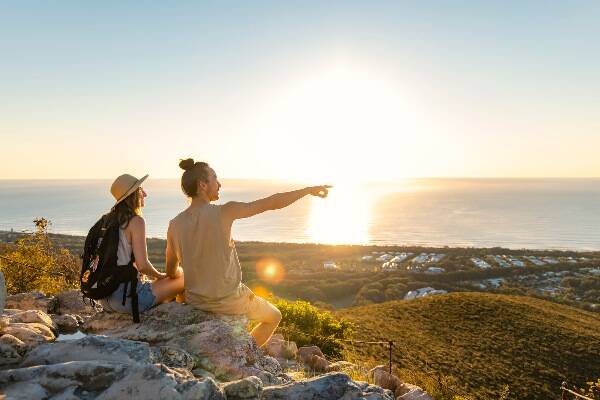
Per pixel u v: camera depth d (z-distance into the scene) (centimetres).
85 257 408
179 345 361
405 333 4416
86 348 285
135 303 400
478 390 2995
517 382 3322
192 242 396
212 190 412
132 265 404
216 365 351
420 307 5541
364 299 10112
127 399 231
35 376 242
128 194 395
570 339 4500
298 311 1417
